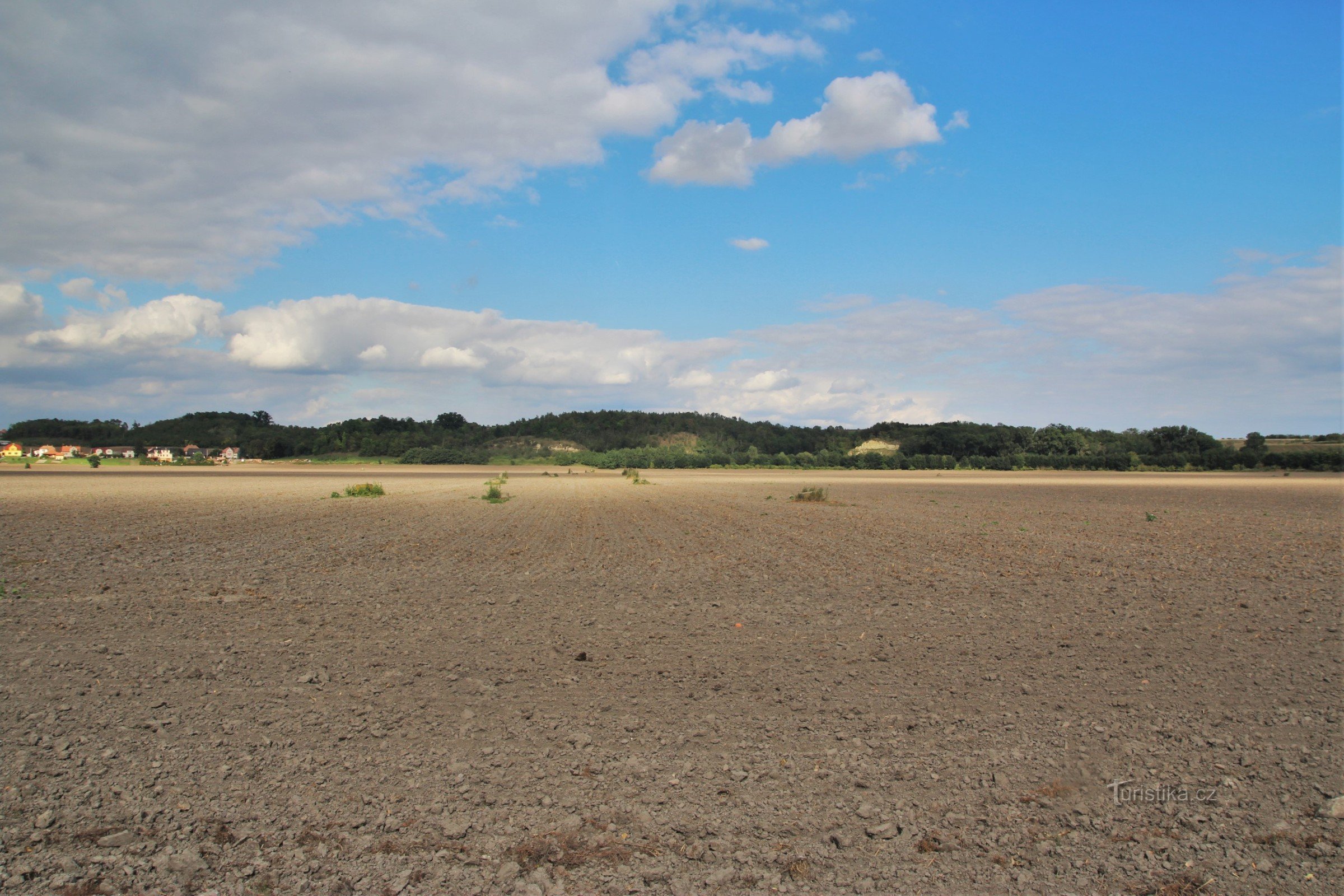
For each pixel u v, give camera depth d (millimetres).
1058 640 8852
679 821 4324
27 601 10930
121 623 9547
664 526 24625
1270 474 96500
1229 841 4098
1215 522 27078
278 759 5160
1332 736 5629
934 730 5789
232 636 8883
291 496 40000
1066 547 18891
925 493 50438
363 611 10477
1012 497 45188
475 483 64312
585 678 7199
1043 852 3998
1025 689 6863
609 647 8484
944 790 4730
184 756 5195
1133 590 12391
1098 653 8227
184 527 22453
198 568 14367
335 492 43656
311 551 17141
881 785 4797
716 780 4875
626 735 5672
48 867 3781
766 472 111938
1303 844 4055
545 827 4254
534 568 14906
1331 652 8242
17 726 5762
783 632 9281
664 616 10273
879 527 24484
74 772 4910
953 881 3711
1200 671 7469
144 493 41219
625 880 3725
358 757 5211
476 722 5941
